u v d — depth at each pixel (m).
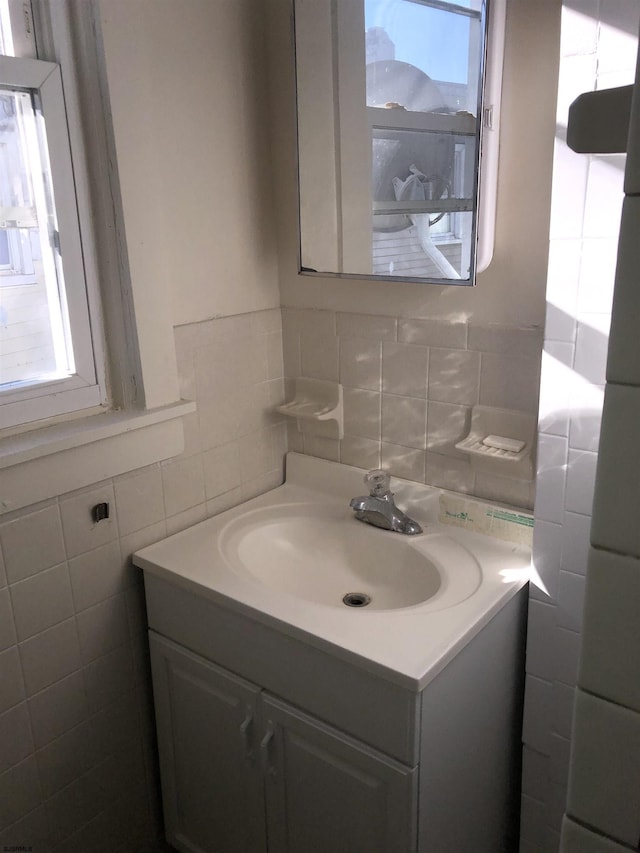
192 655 1.46
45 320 1.34
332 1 1.36
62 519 1.36
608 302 1.18
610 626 0.55
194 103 1.43
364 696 1.19
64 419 1.38
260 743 1.38
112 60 1.26
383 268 1.45
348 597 1.53
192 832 1.63
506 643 1.38
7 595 1.31
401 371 1.55
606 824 0.59
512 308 1.36
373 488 1.54
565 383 1.25
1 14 1.20
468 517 1.51
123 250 1.35
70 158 1.30
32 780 1.43
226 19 1.45
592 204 1.15
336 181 1.46
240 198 1.56
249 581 1.37
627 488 0.52
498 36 1.20
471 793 1.39
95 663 1.49
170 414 1.47
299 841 1.41
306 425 1.75
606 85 1.10
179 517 1.58
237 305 1.61
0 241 1.25
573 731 0.59
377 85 1.35
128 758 1.61
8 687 1.35
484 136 1.25
